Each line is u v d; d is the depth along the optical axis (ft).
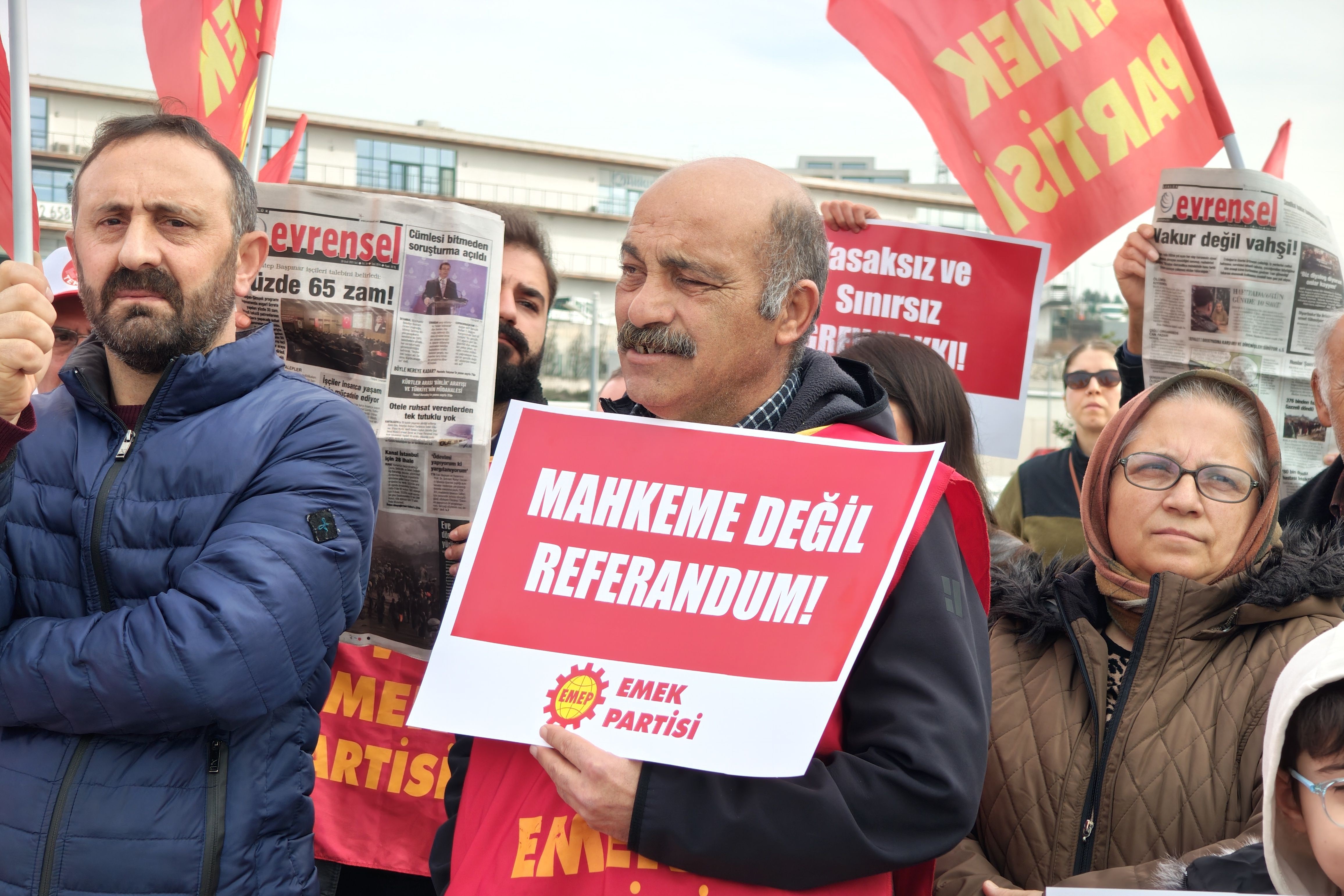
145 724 5.02
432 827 7.87
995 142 11.57
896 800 4.49
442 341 7.20
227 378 5.60
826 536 4.66
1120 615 6.36
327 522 5.47
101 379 5.78
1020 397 11.45
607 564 4.69
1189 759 5.77
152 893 5.03
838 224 11.78
